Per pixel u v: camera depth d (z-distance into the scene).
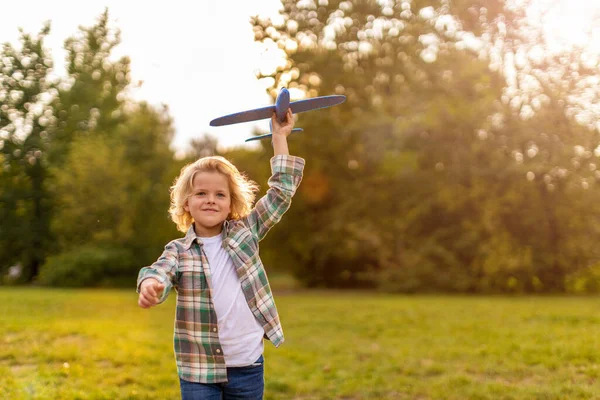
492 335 9.05
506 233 22.84
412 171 23.47
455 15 24.16
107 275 29.22
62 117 34.91
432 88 24.12
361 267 27.72
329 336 9.48
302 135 26.38
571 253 22.48
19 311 12.43
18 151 33.91
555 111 21.94
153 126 32.97
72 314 12.05
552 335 8.79
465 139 22.84
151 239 30.58
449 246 23.33
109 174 29.67
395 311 13.05
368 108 26.88
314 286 28.62
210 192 3.03
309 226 27.28
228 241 3.00
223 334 2.86
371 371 6.88
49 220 33.44
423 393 5.84
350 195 26.12
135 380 6.25
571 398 5.39
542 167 21.52
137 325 10.27
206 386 2.83
